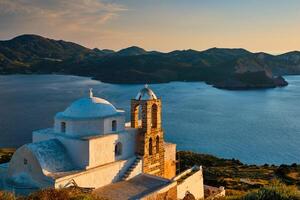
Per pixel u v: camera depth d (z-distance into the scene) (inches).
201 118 6195.9
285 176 2704.2
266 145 4308.6
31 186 1205.7
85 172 1243.8
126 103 7564.0
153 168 1535.4
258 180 2495.1
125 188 1302.9
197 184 1668.3
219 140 4552.2
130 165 1443.2
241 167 3029.0
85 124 1342.3
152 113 1545.3
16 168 1268.5
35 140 1424.7
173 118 6151.6
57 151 1284.4
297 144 4357.8
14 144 4244.6
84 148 1272.1
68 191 954.7
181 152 3378.4
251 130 5206.7
